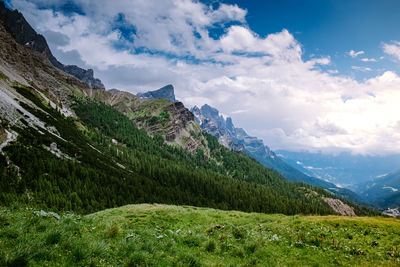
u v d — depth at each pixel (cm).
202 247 1394
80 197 8750
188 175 16550
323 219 2488
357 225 2194
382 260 1384
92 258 912
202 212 3169
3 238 902
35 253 820
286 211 13875
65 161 10475
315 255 1432
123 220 2236
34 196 7344
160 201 11631
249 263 1227
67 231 1132
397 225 2170
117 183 11188
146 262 995
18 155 8506
